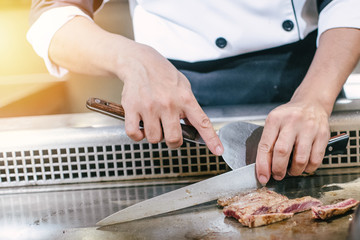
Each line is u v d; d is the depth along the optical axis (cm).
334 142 99
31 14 117
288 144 90
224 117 114
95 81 282
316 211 82
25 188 113
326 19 114
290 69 135
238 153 100
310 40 133
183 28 131
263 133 94
